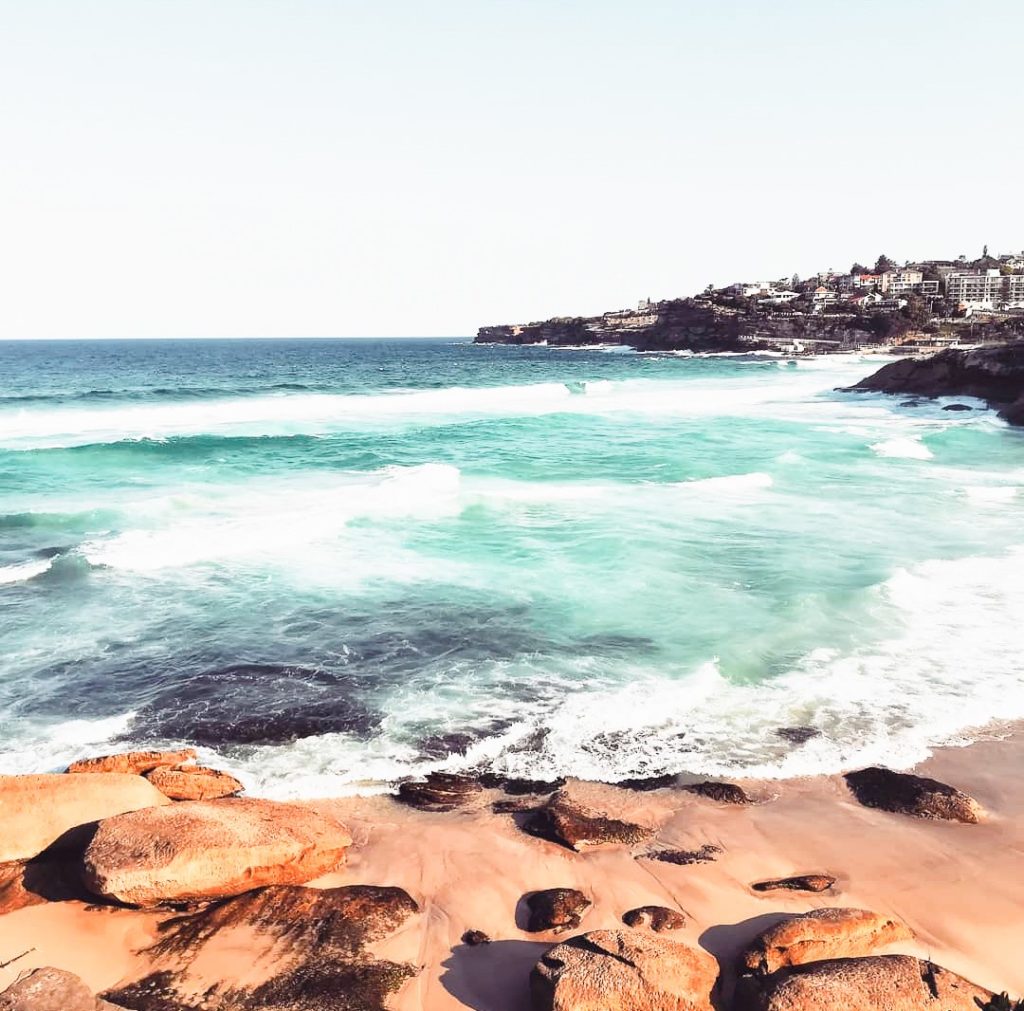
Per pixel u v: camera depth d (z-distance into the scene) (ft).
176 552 60.13
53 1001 19.66
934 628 47.98
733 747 35.65
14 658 43.93
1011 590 53.93
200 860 24.77
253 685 41.34
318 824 27.96
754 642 46.19
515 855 28.50
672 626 48.55
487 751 35.35
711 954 23.29
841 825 30.35
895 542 65.16
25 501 77.87
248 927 24.21
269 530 65.46
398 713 38.60
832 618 49.42
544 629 48.26
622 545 63.57
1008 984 22.65
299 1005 21.39
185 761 32.99
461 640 46.73
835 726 37.42
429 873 27.45
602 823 29.99
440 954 23.61
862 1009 20.22
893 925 24.08
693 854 28.58
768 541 65.31
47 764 33.94
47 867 26.55
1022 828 30.30
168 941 23.57
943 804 31.14
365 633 47.67
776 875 27.48
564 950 21.98
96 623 48.62
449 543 64.64
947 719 38.06
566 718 38.06
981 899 26.35
